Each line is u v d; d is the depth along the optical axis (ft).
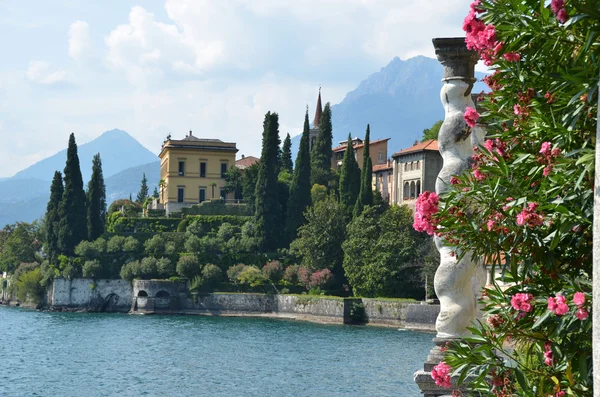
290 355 283.59
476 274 46.16
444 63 46.88
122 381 236.63
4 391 222.69
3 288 579.07
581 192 29.48
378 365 254.68
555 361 31.78
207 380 233.96
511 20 31.17
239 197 582.76
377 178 573.33
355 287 419.74
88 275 508.12
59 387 228.63
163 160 634.02
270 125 501.56
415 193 493.77
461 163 45.37
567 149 30.83
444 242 33.63
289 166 652.89
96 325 413.80
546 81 32.19
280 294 465.47
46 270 523.29
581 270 33.24
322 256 455.22
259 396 205.36
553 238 30.81
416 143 526.16
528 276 32.55
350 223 440.86
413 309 376.48
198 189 585.22
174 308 488.44
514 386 34.27
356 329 377.91
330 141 591.78
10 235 638.53
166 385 227.81
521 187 31.96
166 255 509.76
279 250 494.59
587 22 28.02
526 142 33.17
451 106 46.52
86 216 529.86
